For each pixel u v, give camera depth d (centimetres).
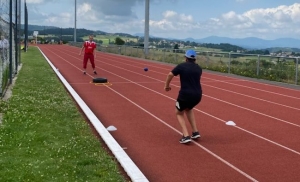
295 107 891
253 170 454
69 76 1449
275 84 1343
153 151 523
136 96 998
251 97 1034
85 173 410
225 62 1750
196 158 495
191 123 580
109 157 471
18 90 954
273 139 596
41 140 522
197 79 557
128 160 455
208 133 625
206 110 825
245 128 666
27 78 1227
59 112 717
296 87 1257
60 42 6631
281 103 945
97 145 521
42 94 913
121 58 2758
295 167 466
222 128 662
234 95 1064
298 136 618
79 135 563
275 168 462
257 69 1514
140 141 571
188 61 566
